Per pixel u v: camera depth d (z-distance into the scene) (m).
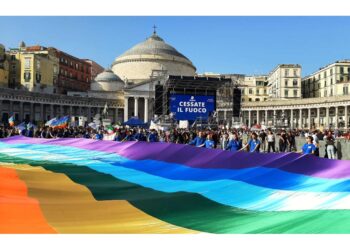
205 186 12.50
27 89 130.62
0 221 8.51
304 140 45.88
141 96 145.38
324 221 7.77
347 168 12.23
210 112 70.94
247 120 157.50
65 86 158.25
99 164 18.38
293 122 150.12
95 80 158.00
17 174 14.07
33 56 131.25
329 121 138.12
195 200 10.79
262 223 8.18
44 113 133.38
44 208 9.68
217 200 10.79
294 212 8.82
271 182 12.12
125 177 15.08
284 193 10.80
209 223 8.58
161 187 13.08
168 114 70.75
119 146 23.12
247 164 14.95
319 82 175.88
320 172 12.50
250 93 197.38
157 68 160.25
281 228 7.64
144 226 8.48
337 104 129.38
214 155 16.23
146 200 10.86
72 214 9.39
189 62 171.00
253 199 10.66
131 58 163.50
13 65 132.12
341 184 10.76
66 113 141.50
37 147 26.80
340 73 159.75
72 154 22.77
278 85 174.38
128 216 9.37
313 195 10.25
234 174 13.81
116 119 151.38
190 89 72.50
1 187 11.71
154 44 167.88
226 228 8.07
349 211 8.27
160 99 71.75
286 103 146.38
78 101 139.62
